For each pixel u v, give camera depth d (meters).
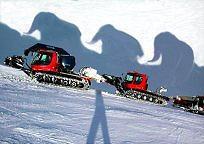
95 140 9.14
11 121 9.07
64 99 15.16
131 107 17.80
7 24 42.50
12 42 40.19
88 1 47.94
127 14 48.16
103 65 41.56
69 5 46.69
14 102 11.80
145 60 44.84
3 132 7.95
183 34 47.97
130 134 10.93
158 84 42.34
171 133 12.95
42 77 21.45
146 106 20.42
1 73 21.38
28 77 22.33
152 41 46.81
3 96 12.65
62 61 22.67
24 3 44.81
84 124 10.78
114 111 14.66
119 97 22.66
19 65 26.09
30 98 13.43
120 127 11.62
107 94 22.84
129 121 13.14
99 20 46.59
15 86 16.34
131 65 43.12
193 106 28.45
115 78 26.00
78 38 44.31
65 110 12.38
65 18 45.41
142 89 26.50
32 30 43.16
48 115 10.86
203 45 47.56
